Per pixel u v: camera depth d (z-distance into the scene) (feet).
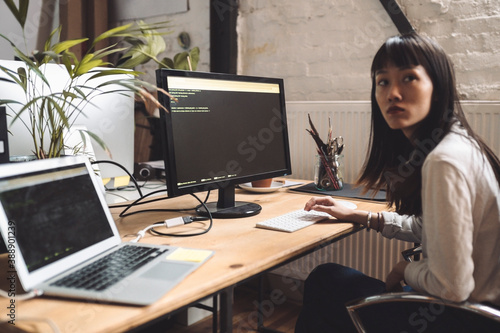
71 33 9.93
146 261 3.09
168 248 3.39
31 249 2.64
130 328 2.34
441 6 6.63
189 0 9.09
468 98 6.54
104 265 2.98
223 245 3.63
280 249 3.52
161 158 7.86
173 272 2.91
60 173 3.10
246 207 4.87
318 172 6.06
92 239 3.18
